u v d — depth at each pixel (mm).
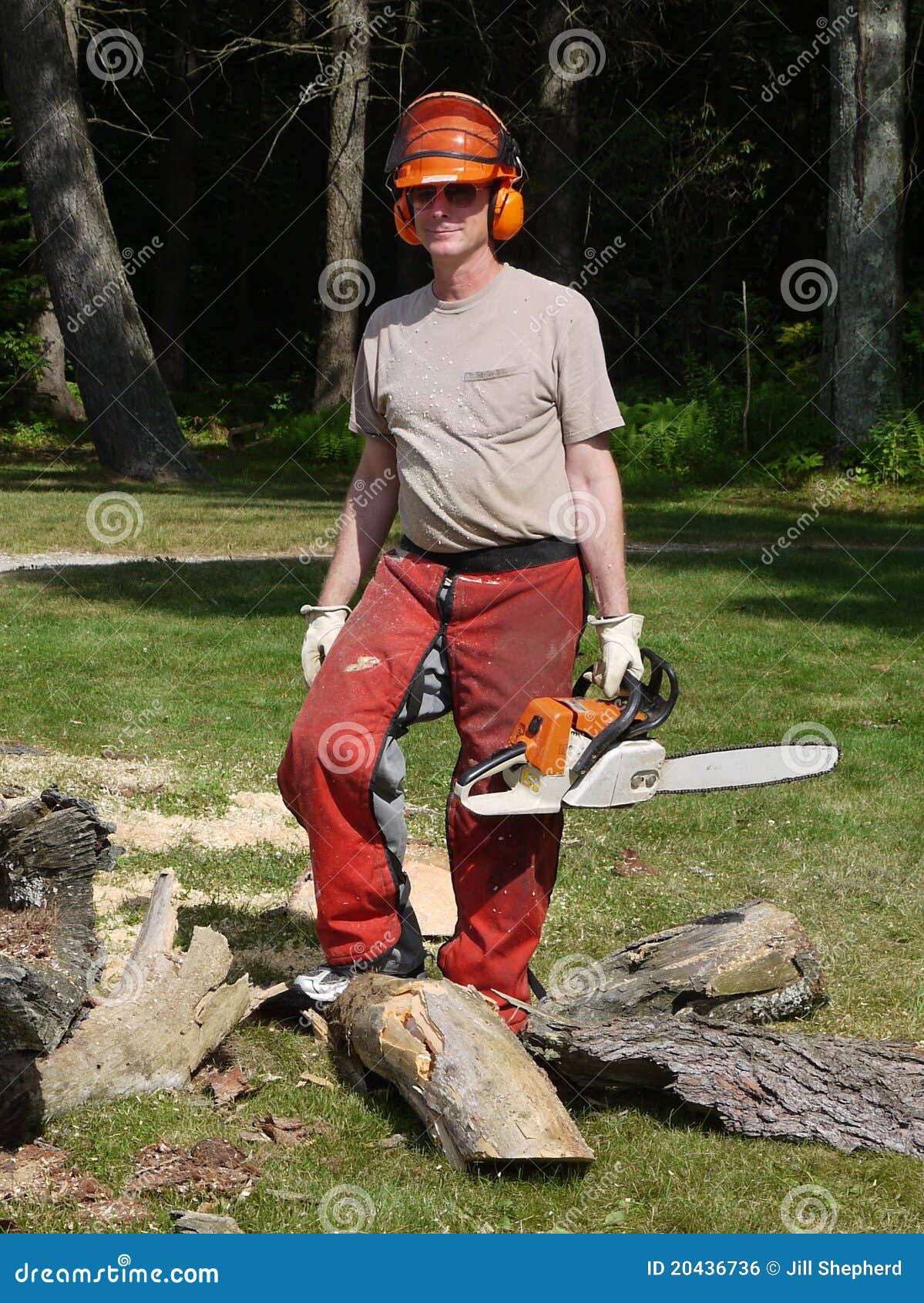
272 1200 2836
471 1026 3102
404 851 3512
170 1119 3131
